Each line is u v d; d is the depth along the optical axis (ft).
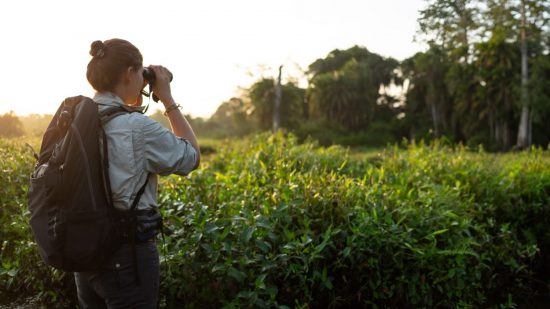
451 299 12.01
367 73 273.95
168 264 9.34
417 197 14.14
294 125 192.24
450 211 12.12
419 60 213.66
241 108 191.21
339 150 20.77
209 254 9.23
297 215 10.66
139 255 6.21
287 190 11.21
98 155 5.95
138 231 6.15
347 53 325.01
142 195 6.27
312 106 256.52
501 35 145.89
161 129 6.28
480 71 164.14
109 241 5.90
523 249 14.71
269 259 9.53
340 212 10.96
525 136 149.89
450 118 207.72
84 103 6.01
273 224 9.99
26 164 13.46
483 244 13.14
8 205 12.14
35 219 6.02
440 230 11.30
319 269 10.37
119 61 6.40
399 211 11.72
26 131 16.66
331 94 249.96
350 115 254.06
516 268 14.19
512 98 158.40
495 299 13.82
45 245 5.86
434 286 11.30
